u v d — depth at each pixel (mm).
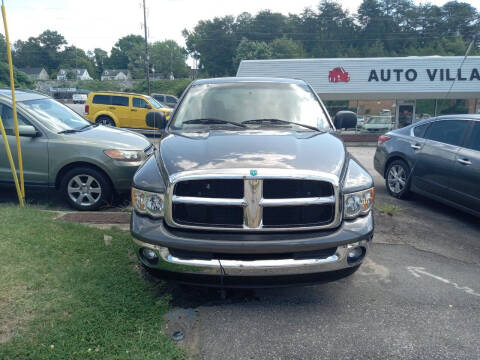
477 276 4246
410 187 7020
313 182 3217
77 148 5781
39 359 2719
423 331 3234
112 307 3336
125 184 5883
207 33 98188
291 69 27219
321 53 90875
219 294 3748
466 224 5977
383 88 26969
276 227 3178
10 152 5680
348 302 3660
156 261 3281
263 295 3760
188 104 4727
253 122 4430
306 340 3100
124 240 4648
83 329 3031
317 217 3244
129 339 2969
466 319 3416
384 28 91562
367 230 3328
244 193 3146
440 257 4727
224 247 3088
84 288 3570
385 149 7645
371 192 3463
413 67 26844
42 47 112125
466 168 5812
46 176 5863
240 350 2967
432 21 88750
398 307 3588
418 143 6902
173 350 2875
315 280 3260
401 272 4289
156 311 3354
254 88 4902
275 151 3525
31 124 5910
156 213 3309
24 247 4234
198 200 3170
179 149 3656
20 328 3010
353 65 27031
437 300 3721
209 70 99250
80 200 5902
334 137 4164
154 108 18797
